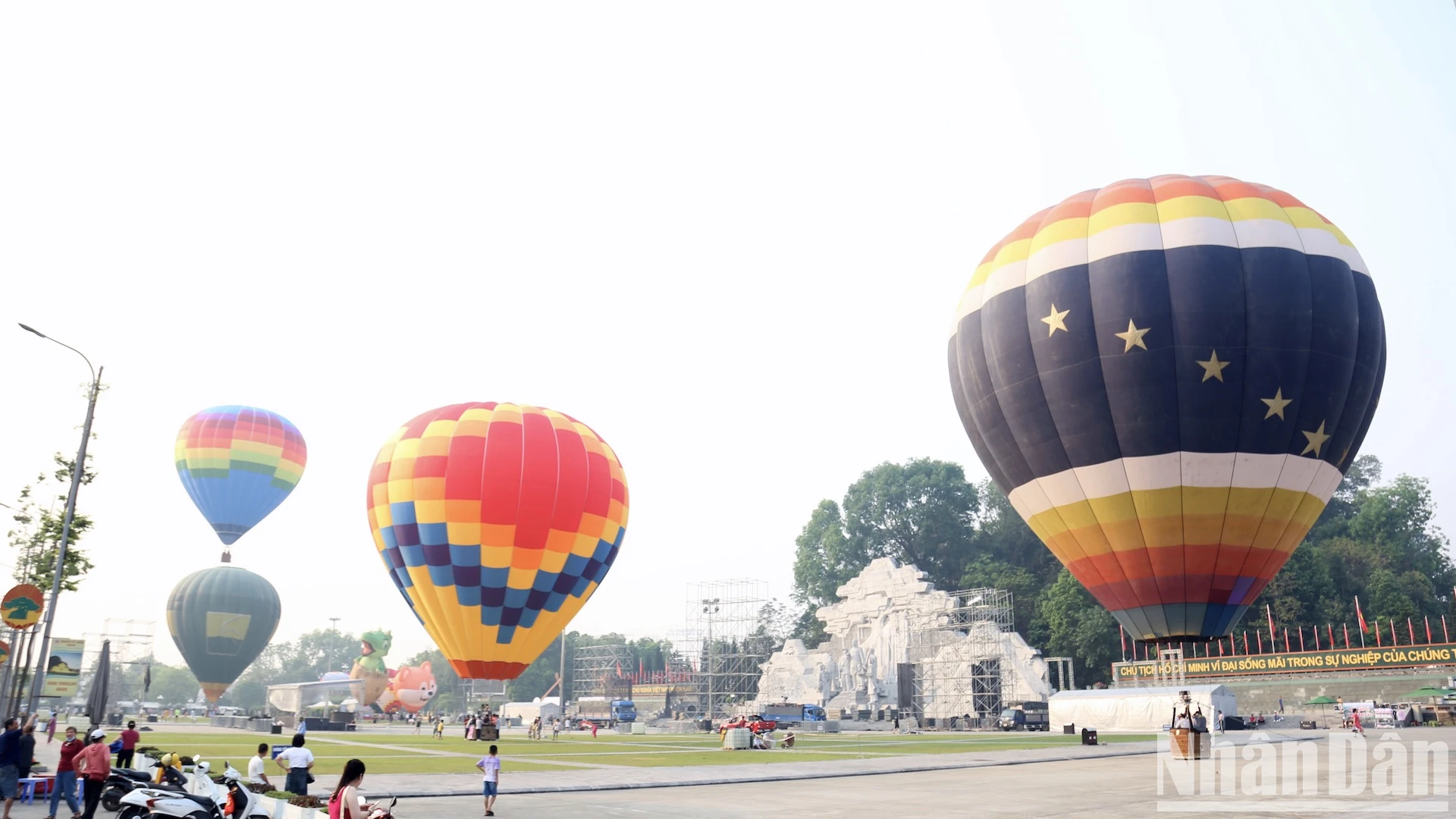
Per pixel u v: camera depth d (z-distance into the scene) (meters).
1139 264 36.81
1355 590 120.94
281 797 20.27
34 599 30.17
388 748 51.06
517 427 54.38
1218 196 38.44
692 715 115.44
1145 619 37.91
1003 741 64.44
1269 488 35.94
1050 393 38.09
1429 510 135.00
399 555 53.66
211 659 94.94
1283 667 89.06
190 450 85.06
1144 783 29.34
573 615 55.94
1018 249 40.91
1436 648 82.75
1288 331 35.50
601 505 55.28
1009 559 154.62
